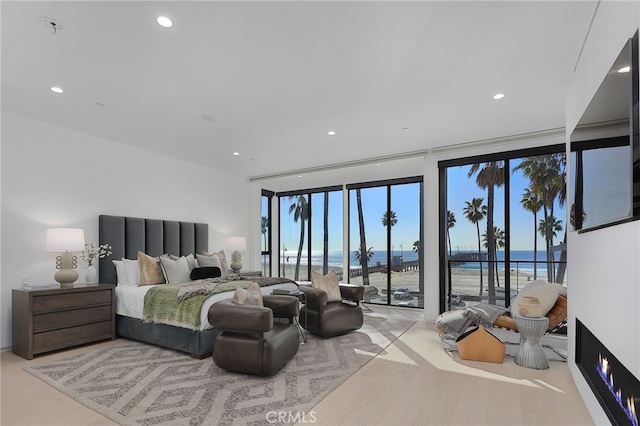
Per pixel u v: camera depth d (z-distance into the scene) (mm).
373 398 2498
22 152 3758
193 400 2447
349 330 4297
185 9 2002
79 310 3721
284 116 3699
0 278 3564
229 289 3775
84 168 4309
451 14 2051
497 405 2398
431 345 3816
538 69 2688
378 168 6184
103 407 2346
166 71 2736
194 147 4918
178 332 3537
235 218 6660
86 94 3170
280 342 2977
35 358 3367
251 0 1926
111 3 1947
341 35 2260
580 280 2541
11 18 2076
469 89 3043
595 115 1947
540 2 1949
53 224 3992
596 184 1934
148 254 4930
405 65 2637
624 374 1694
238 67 2672
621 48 1643
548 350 3658
